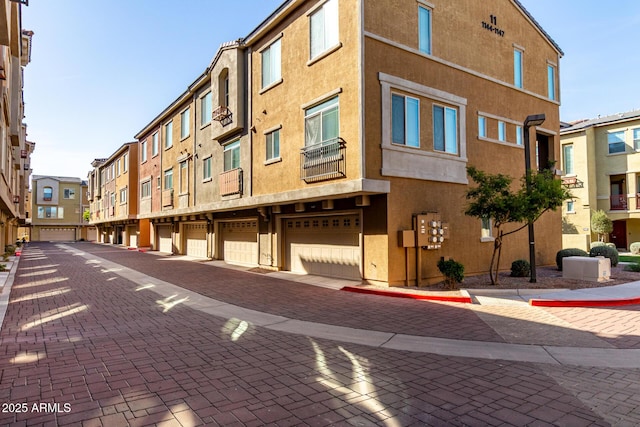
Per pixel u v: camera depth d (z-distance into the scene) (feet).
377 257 39.45
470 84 47.52
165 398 14.55
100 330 24.30
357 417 13.19
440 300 33.60
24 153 97.55
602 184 94.73
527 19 56.39
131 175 111.14
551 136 60.13
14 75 61.98
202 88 69.00
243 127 54.19
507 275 45.70
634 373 17.48
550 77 60.75
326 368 17.92
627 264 55.01
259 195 50.11
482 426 12.63
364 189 35.88
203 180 67.21
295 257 52.65
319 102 41.27
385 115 38.11
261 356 19.57
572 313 28.94
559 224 59.11
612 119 93.76
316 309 30.68
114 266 63.36
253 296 36.19
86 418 12.92
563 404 14.29
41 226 205.67
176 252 92.17
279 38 47.80
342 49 38.96
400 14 40.60
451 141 45.01
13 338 22.36
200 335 23.38
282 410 13.65
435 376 17.03
